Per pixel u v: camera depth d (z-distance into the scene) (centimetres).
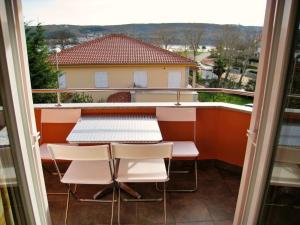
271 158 127
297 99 117
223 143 287
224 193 247
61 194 245
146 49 1121
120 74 1032
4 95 120
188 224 205
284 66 110
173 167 296
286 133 122
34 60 906
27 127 137
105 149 178
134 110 281
